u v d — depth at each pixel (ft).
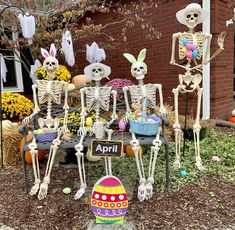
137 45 23.44
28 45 19.94
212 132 16.75
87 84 14.67
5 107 15.66
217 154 13.23
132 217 8.90
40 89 11.34
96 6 21.50
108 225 8.45
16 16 19.25
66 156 13.14
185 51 11.28
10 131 13.30
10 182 11.44
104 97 11.10
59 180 11.48
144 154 13.44
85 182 10.41
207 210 9.12
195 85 11.71
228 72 21.02
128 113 11.11
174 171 11.50
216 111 19.76
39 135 10.41
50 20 21.26
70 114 12.75
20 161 13.44
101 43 24.93
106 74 11.25
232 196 9.83
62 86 11.54
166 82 21.61
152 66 22.52
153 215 8.95
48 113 11.59
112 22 24.89
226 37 20.02
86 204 9.64
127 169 12.09
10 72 26.78
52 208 9.52
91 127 11.09
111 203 8.42
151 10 21.80
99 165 12.71
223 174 11.35
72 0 20.93
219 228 8.35
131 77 24.23
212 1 18.38
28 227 8.76
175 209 9.19
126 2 23.65
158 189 10.30
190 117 17.17
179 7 19.71
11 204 9.86
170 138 15.16
